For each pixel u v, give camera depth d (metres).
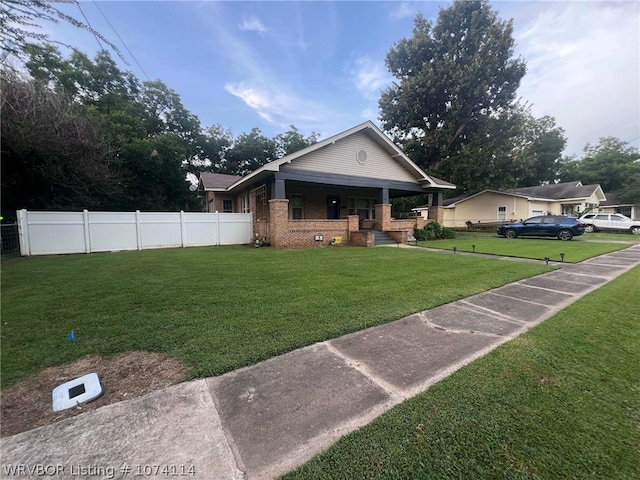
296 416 1.85
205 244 12.68
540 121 32.78
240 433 1.71
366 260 8.17
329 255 9.27
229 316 3.63
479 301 4.41
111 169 14.86
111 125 16.02
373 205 18.27
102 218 10.59
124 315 3.66
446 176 23.89
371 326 3.39
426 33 24.20
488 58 21.92
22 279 5.61
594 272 6.64
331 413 1.88
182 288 4.95
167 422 1.80
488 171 22.25
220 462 1.50
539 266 7.29
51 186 12.09
